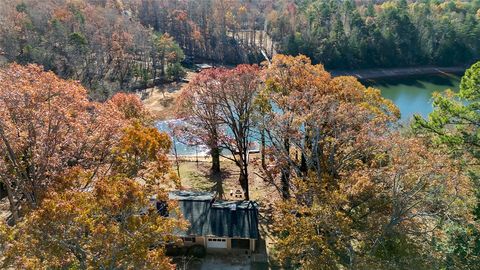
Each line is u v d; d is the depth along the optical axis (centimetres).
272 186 4041
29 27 7431
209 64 10119
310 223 2269
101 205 1647
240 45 10750
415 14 11456
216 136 3981
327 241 2297
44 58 6888
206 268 3052
